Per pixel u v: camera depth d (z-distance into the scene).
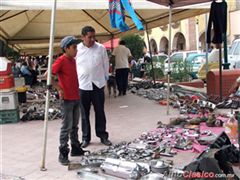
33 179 5.77
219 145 5.82
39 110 11.34
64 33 21.81
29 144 7.87
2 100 10.39
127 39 36.75
